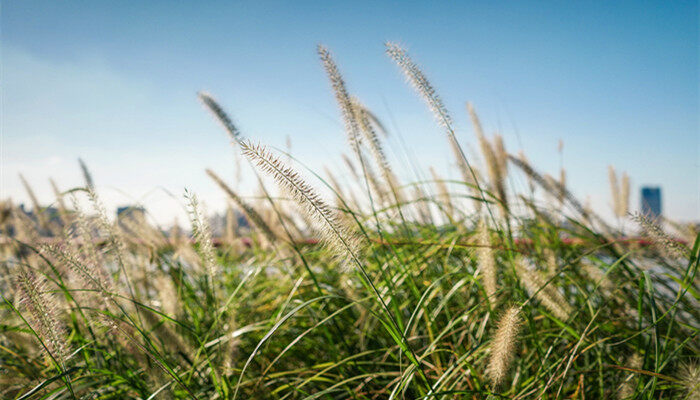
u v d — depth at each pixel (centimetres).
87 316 53
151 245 69
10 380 55
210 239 53
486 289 52
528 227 74
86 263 49
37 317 42
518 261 56
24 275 42
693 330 55
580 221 74
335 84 62
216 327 60
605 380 58
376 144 67
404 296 72
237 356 55
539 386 47
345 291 74
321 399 58
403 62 60
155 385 49
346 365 62
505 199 70
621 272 63
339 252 39
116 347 59
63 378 44
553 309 52
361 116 67
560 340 55
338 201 54
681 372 45
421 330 68
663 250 53
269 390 58
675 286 63
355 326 70
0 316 62
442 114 59
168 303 63
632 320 61
